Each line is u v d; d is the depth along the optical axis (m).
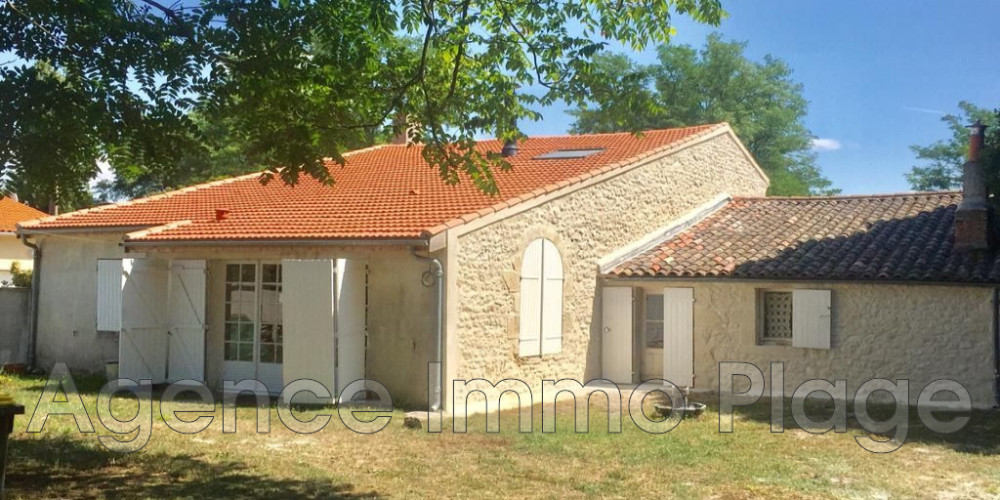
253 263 14.79
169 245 15.02
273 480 8.56
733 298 15.88
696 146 19.98
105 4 8.34
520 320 14.67
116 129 8.48
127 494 7.86
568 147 20.06
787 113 36.84
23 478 8.35
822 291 15.09
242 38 8.64
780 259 15.85
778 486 8.63
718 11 8.84
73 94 8.16
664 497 8.16
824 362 15.10
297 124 8.99
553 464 9.50
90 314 17.33
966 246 14.72
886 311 14.70
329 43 8.95
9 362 18.27
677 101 35.50
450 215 13.73
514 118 9.73
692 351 16.16
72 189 8.80
